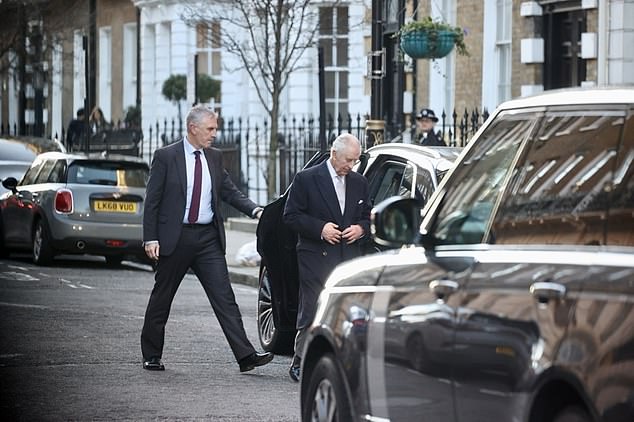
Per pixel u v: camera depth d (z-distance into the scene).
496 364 8.85
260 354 17.41
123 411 14.84
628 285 7.93
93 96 57.78
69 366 17.91
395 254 10.48
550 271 8.59
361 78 44.31
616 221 8.49
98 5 65.62
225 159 44.06
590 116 8.98
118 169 31.89
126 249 31.61
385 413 10.23
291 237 17.89
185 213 17.31
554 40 32.75
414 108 37.53
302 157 41.66
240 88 50.50
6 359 18.45
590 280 8.23
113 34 64.38
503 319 8.81
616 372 7.84
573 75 32.28
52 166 32.41
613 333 7.90
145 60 59.12
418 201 10.11
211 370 17.73
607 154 8.72
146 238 17.34
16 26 52.47
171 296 17.58
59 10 53.94
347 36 45.12
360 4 43.59
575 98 9.20
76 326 21.75
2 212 33.88
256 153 44.28
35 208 32.34
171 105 56.72
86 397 15.71
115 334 20.86
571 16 32.31
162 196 17.34
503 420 8.80
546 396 8.48
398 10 30.36
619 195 8.52
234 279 30.36
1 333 20.95
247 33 48.53
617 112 8.79
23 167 37.38
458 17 36.06
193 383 16.72
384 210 10.01
